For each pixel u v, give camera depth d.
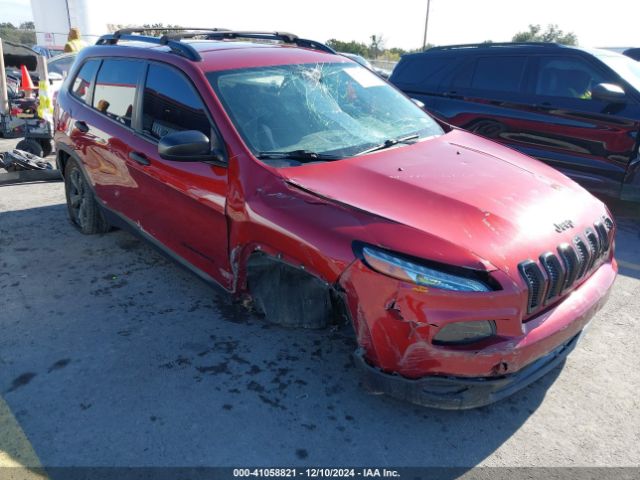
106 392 2.82
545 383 2.98
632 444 2.56
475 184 2.83
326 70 3.78
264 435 2.56
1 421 2.61
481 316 2.23
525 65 6.21
